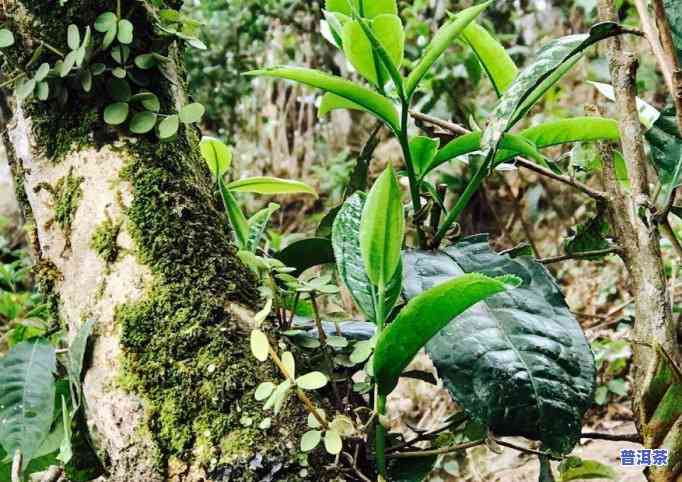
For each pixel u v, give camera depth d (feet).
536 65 1.27
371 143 1.86
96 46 1.49
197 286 1.39
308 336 1.50
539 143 1.59
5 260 4.66
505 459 2.88
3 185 6.63
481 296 1.13
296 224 6.41
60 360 1.50
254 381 1.32
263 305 1.45
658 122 1.32
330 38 1.76
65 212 1.47
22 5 1.50
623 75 1.28
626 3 4.32
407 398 3.76
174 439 1.28
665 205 1.26
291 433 1.29
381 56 1.41
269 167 6.82
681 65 1.26
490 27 4.92
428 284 1.36
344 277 1.34
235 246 1.52
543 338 1.26
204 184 1.58
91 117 1.50
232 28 6.30
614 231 1.47
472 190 1.53
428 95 4.30
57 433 1.51
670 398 1.16
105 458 1.40
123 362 1.34
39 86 1.47
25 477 1.59
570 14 5.23
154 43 1.54
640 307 1.27
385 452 1.41
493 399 1.19
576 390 1.20
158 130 1.49
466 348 1.23
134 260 1.40
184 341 1.34
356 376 1.93
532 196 4.77
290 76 1.46
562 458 1.37
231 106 6.60
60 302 1.48
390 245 1.22
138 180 1.45
